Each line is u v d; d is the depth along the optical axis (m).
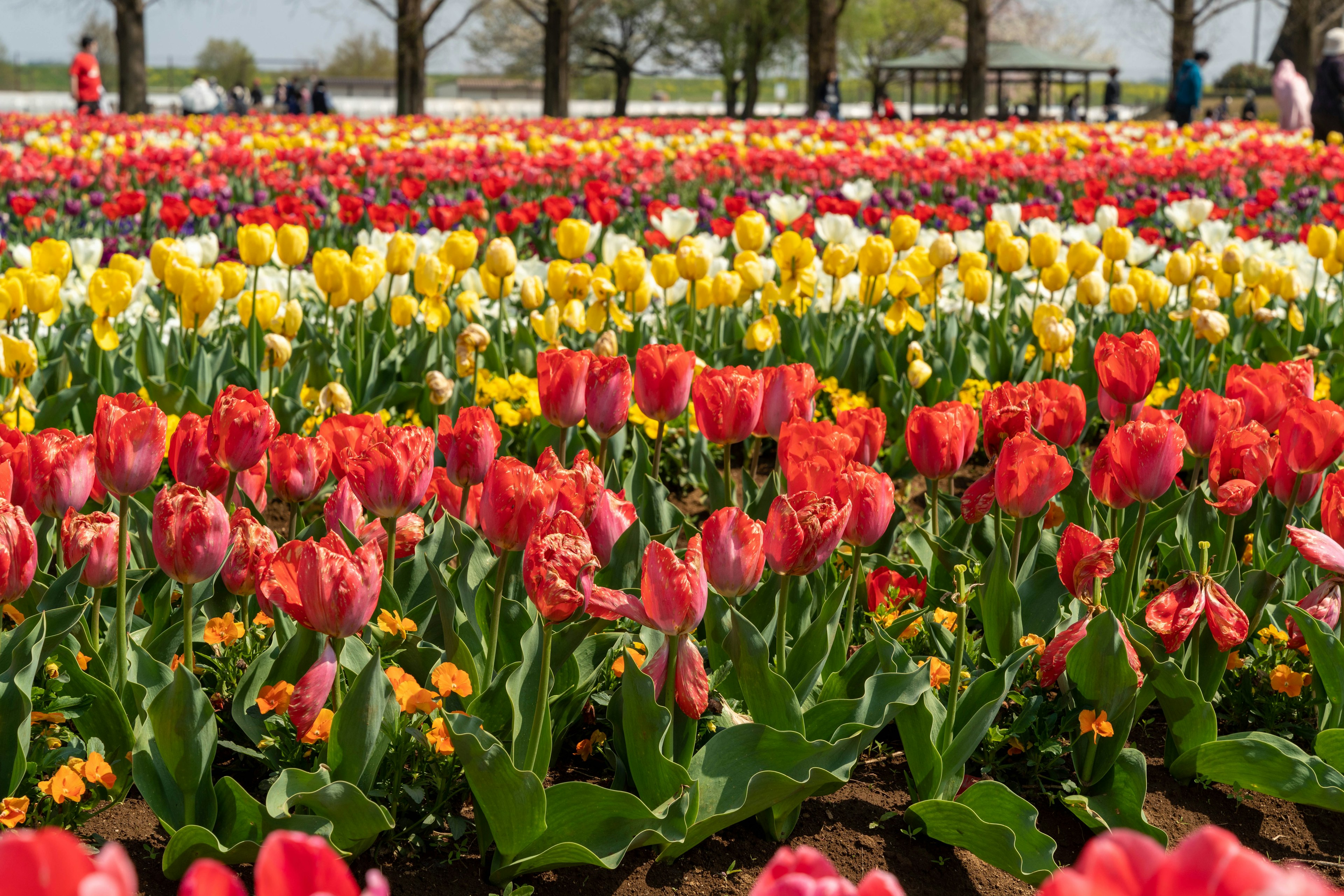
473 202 9.46
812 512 2.16
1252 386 3.14
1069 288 6.87
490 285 5.34
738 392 2.76
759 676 2.40
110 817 2.38
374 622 2.65
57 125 18.44
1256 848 2.54
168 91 89.88
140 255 8.95
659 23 62.75
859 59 73.62
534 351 5.45
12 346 3.76
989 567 2.84
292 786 2.10
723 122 21.44
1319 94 18.30
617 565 2.76
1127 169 14.13
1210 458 2.96
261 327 5.24
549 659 2.20
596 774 2.66
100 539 2.42
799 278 5.64
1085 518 3.54
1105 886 0.75
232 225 10.42
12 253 6.44
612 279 6.10
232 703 2.59
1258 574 2.79
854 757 2.28
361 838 2.15
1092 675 2.49
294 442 2.64
